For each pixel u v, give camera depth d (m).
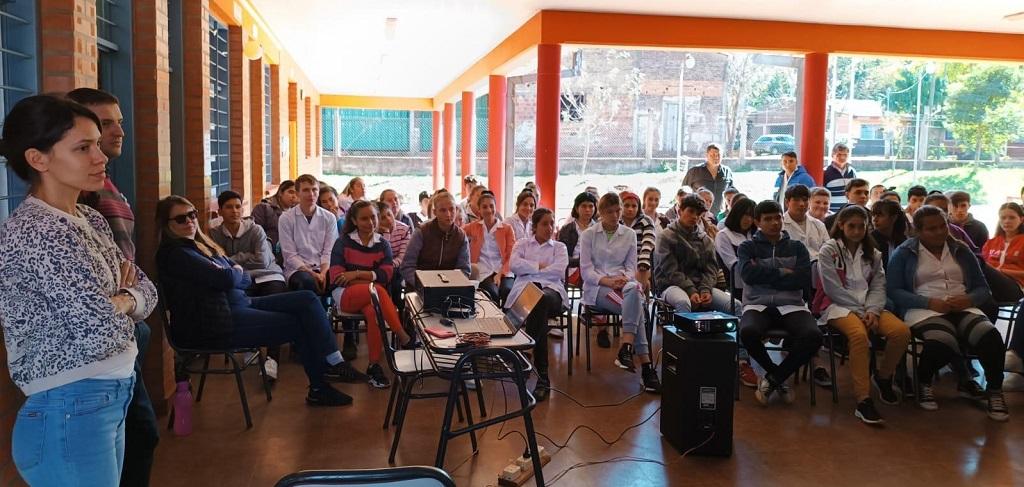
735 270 5.62
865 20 9.46
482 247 6.73
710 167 9.89
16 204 3.34
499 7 8.93
